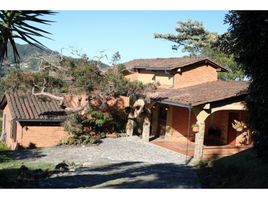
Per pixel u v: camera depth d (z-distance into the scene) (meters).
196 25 44.06
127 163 15.66
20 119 20.98
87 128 22.81
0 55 7.59
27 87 21.92
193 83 24.58
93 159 16.86
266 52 11.53
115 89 21.09
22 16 7.38
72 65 21.41
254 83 12.32
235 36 12.45
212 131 23.92
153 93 22.23
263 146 12.09
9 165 14.98
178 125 23.55
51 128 22.03
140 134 24.28
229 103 18.14
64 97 23.27
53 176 12.38
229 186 10.03
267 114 11.78
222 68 25.33
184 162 17.19
